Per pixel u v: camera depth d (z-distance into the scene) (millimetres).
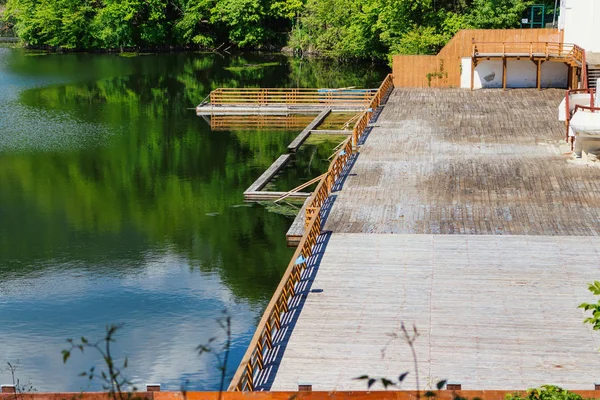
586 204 26500
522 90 45531
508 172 30000
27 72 73875
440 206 26594
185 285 25141
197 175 37594
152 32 93000
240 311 23219
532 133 35656
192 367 20062
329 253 22953
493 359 17109
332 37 80500
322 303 19828
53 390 19062
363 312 19312
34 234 29938
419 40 61656
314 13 84625
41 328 22406
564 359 17078
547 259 22188
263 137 45344
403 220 25406
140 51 93438
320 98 53906
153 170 38688
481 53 46562
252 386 15828
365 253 22891
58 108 55344
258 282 25234
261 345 16672
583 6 45594
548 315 19000
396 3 63750
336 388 16047
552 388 11055
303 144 42781
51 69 76062
